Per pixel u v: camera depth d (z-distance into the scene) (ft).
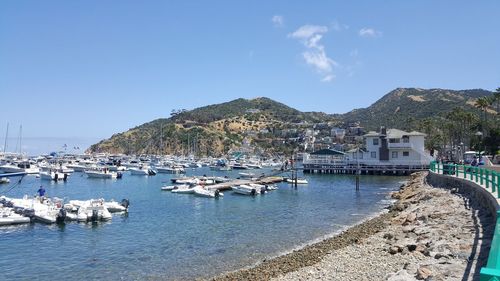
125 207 155.94
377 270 62.69
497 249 30.22
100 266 85.97
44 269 84.48
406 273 53.21
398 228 95.04
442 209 99.86
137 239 110.73
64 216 132.77
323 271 66.90
